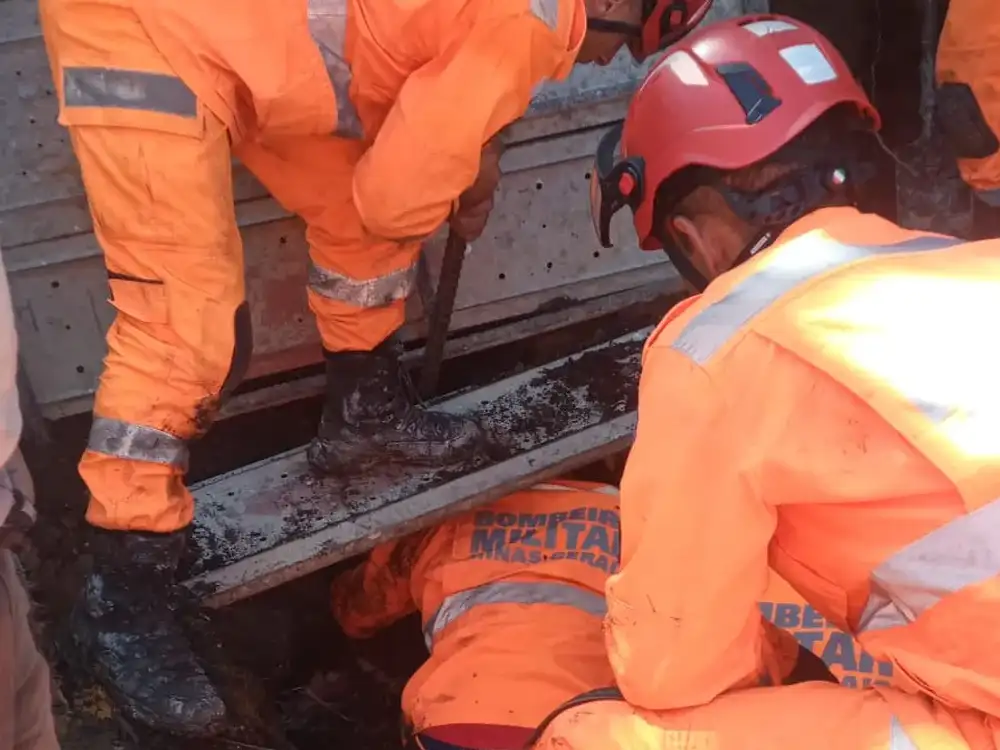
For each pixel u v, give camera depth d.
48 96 1.82
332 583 1.94
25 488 0.97
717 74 1.18
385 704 1.87
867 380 0.86
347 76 1.38
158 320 1.34
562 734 1.12
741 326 0.94
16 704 1.05
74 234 1.86
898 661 0.93
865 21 2.07
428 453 1.75
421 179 1.30
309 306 1.87
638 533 1.00
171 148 1.28
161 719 1.40
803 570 1.02
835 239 1.00
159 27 1.26
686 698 1.05
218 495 1.74
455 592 1.60
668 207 1.24
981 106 1.64
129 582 1.43
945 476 0.83
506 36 1.24
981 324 0.88
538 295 2.18
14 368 0.81
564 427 1.85
